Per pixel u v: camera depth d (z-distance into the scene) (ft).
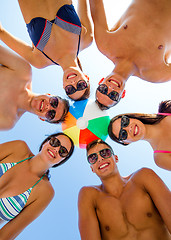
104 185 4.19
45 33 4.15
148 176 3.99
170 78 4.38
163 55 4.23
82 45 4.48
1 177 4.08
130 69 4.32
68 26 4.17
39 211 4.15
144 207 3.86
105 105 4.30
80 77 4.13
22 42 4.74
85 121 4.37
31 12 4.12
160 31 4.09
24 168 4.24
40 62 4.66
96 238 3.68
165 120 4.36
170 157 4.15
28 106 4.60
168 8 4.04
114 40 4.36
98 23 4.49
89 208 3.98
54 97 4.41
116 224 3.83
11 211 3.97
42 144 4.59
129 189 4.07
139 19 4.18
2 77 4.41
